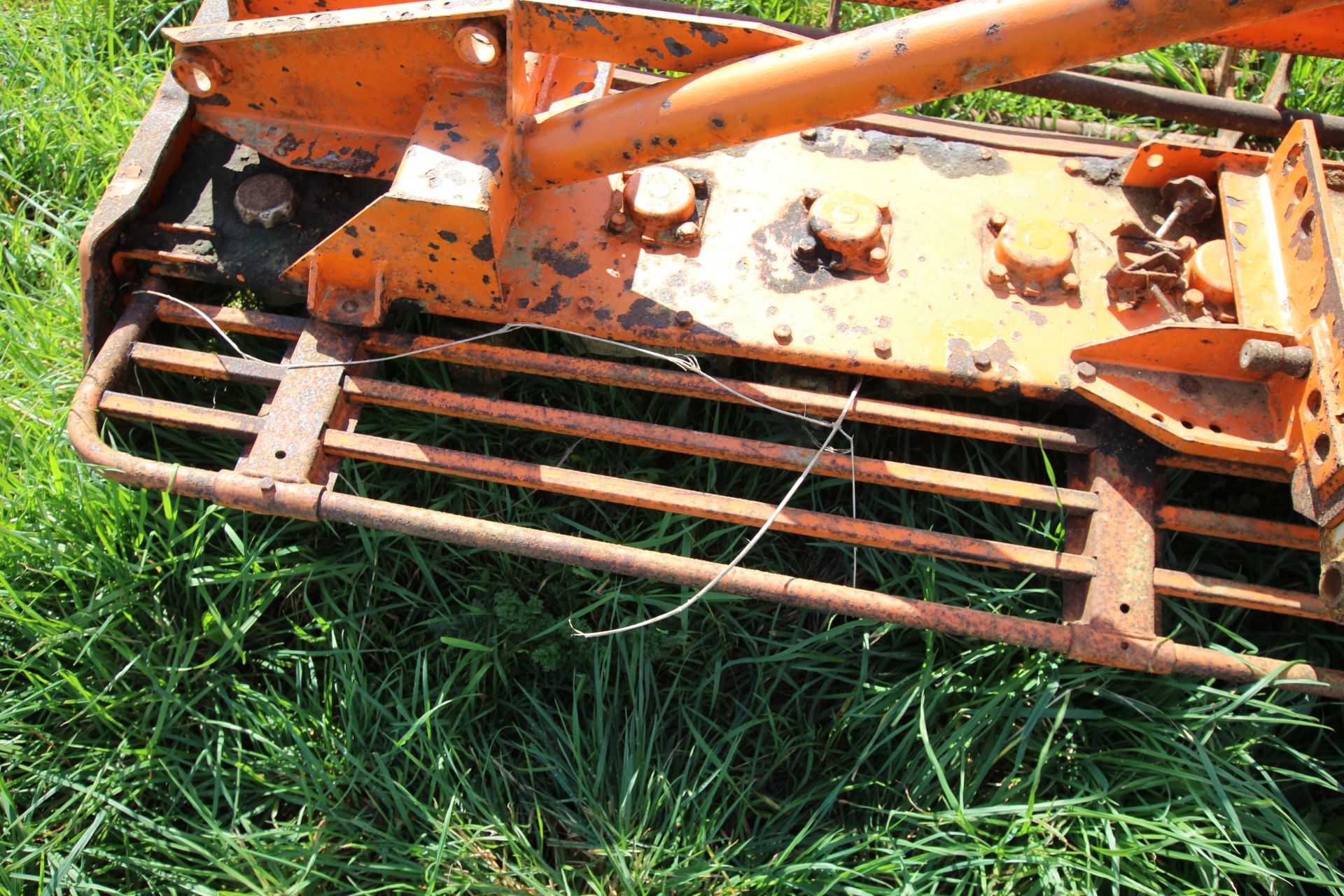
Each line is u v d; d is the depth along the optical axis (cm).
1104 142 259
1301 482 199
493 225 199
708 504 207
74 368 256
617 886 210
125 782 215
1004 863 209
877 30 180
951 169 241
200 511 230
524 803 222
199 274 223
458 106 202
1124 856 208
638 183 226
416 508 207
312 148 219
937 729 225
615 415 249
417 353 219
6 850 204
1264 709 216
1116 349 211
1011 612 229
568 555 203
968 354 216
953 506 241
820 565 243
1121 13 167
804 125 192
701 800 221
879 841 214
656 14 189
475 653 228
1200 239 233
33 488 231
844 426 247
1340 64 315
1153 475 213
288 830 211
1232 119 270
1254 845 206
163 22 320
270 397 217
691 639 234
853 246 223
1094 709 225
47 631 222
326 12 212
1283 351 196
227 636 224
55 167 295
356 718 223
